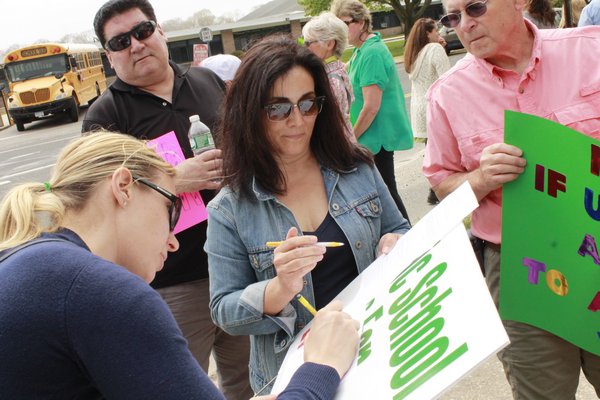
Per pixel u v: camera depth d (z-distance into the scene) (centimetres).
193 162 227
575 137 146
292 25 4500
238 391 266
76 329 94
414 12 3356
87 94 2377
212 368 337
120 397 95
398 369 106
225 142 174
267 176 171
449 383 90
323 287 174
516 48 179
